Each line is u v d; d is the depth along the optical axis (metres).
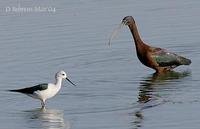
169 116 19.14
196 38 27.95
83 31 29.27
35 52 26.81
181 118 18.92
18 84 22.86
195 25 29.53
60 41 28.11
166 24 29.84
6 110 20.33
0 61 25.81
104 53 26.69
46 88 20.61
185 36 28.27
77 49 27.16
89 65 25.30
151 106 20.14
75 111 19.97
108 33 28.91
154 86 22.39
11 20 31.25
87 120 19.12
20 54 26.59
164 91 21.72
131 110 19.84
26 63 25.50
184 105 20.09
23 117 19.61
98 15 31.39
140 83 22.78
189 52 26.56
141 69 24.72
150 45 27.42
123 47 27.38
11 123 19.11
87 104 20.59
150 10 31.98
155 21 30.33
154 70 24.62
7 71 24.53
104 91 21.88
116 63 25.53
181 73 24.08
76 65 25.30
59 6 33.19
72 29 29.59
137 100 20.80
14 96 21.66
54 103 20.88
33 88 20.75
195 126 18.25
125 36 28.77
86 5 33.16
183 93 21.36
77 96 21.45
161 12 31.62
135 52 26.73
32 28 29.94
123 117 19.25
